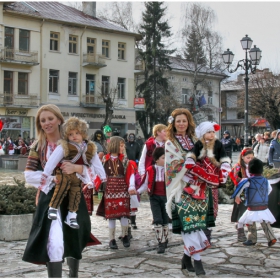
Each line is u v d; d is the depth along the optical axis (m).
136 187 7.12
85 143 4.41
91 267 5.91
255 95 54.44
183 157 5.66
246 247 7.13
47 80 42.09
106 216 7.01
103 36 45.75
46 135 4.47
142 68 49.09
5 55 39.25
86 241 4.49
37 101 41.19
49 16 41.97
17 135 40.78
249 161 7.19
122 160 7.16
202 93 60.38
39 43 41.47
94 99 44.97
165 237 6.84
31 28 40.91
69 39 43.56
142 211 11.04
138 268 5.86
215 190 7.46
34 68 41.28
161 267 5.91
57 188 4.20
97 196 14.01
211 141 5.48
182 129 5.82
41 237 4.19
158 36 48.28
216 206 7.48
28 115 41.34
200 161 5.49
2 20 39.03
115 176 7.08
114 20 52.38
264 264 6.08
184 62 58.12
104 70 45.97
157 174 6.90
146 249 6.98
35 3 44.38
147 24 48.62
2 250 6.83
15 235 7.57
